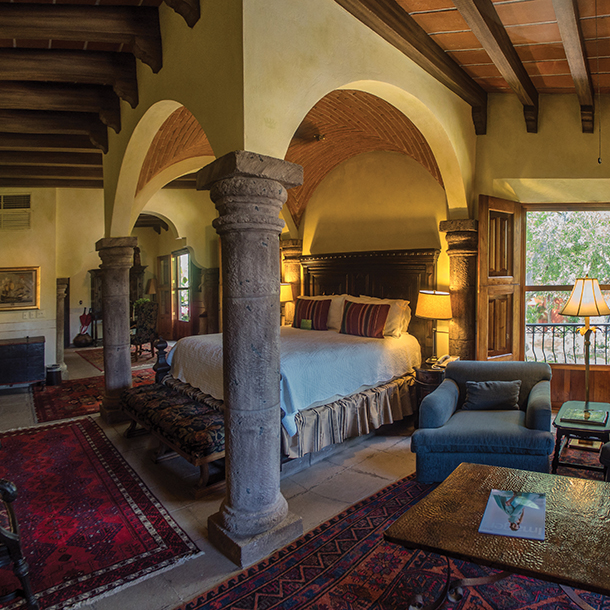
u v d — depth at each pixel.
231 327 2.38
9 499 1.91
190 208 8.26
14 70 3.37
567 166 4.36
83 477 3.46
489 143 4.52
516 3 2.75
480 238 4.29
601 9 2.76
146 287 11.76
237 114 2.31
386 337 4.57
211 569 2.31
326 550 2.44
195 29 2.67
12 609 2.05
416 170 5.11
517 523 1.81
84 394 6.09
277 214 2.44
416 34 3.16
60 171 6.12
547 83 4.07
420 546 1.70
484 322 4.32
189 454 3.05
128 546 2.54
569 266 4.84
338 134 5.01
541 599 2.04
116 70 3.55
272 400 2.46
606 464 2.74
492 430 3.01
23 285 6.84
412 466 3.58
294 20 2.50
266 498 2.48
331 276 5.93
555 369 4.90
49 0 2.84
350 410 3.86
